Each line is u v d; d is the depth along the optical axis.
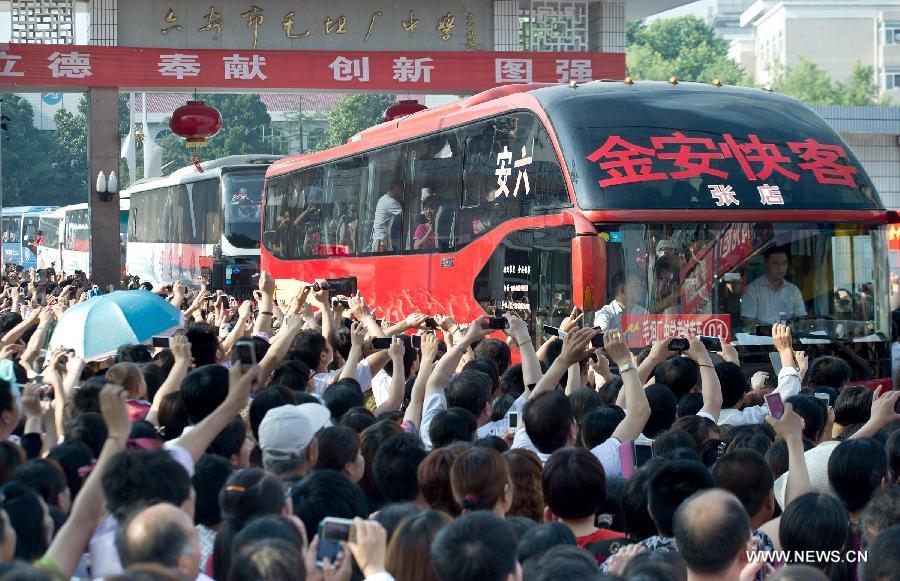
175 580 4.04
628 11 30.08
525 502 6.39
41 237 63.88
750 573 4.79
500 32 27.39
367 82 26.67
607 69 27.34
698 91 15.27
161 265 37.94
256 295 14.27
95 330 10.90
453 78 26.89
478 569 4.32
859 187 14.70
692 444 7.32
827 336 14.32
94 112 26.12
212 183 31.94
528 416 7.31
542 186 14.52
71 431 7.09
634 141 14.19
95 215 26.45
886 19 125.19
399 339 9.11
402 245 18.11
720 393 8.71
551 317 14.16
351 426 7.74
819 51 127.38
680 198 13.88
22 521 5.25
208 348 10.18
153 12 26.64
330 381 10.10
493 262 15.55
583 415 8.24
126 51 25.95
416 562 4.78
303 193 22.62
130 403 8.33
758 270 14.15
